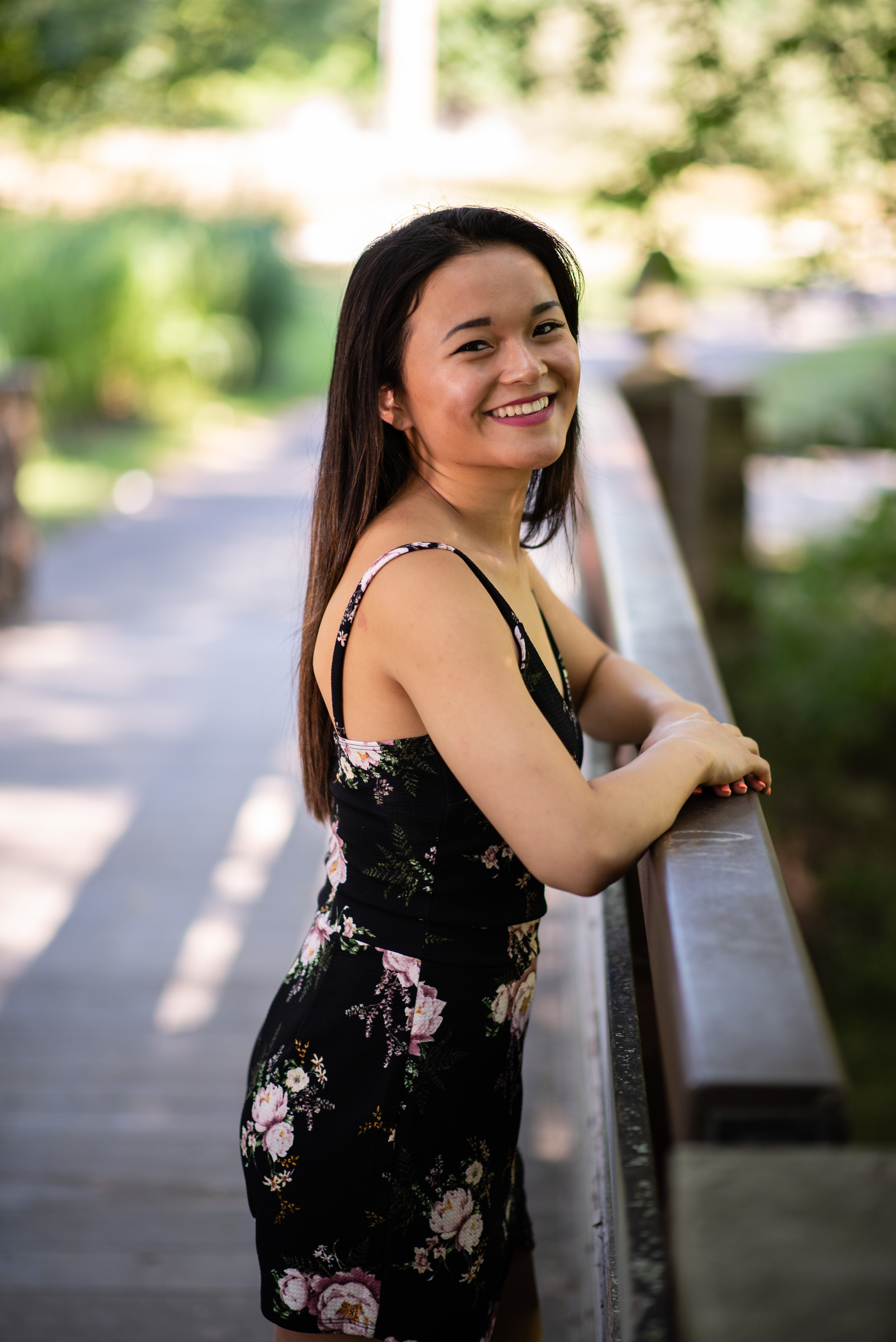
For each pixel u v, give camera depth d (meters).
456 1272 1.36
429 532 1.30
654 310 7.89
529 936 1.38
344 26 14.85
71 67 13.24
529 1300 1.63
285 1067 1.37
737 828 1.20
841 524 8.04
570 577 3.33
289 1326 1.39
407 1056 1.31
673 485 7.80
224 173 18.75
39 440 12.13
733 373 15.58
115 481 11.42
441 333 1.26
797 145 5.64
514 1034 1.37
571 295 1.36
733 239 19.91
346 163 24.47
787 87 5.54
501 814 1.19
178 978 3.62
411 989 1.31
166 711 5.95
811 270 5.67
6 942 3.83
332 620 1.33
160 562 8.77
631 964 1.46
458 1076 1.33
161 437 13.46
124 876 4.28
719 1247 0.69
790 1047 0.78
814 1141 0.75
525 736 1.19
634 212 5.63
